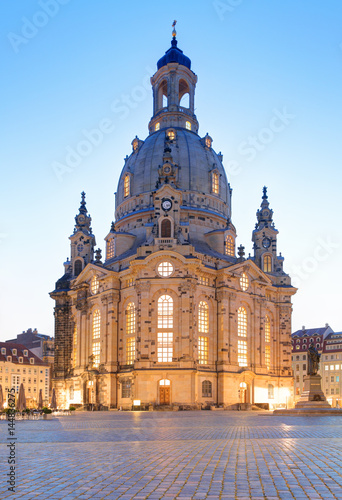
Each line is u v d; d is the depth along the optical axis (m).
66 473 18.17
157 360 103.56
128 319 111.88
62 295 132.62
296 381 177.50
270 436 32.72
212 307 112.06
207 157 131.12
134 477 17.31
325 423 47.53
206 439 30.78
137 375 102.81
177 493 14.90
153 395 101.88
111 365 110.81
